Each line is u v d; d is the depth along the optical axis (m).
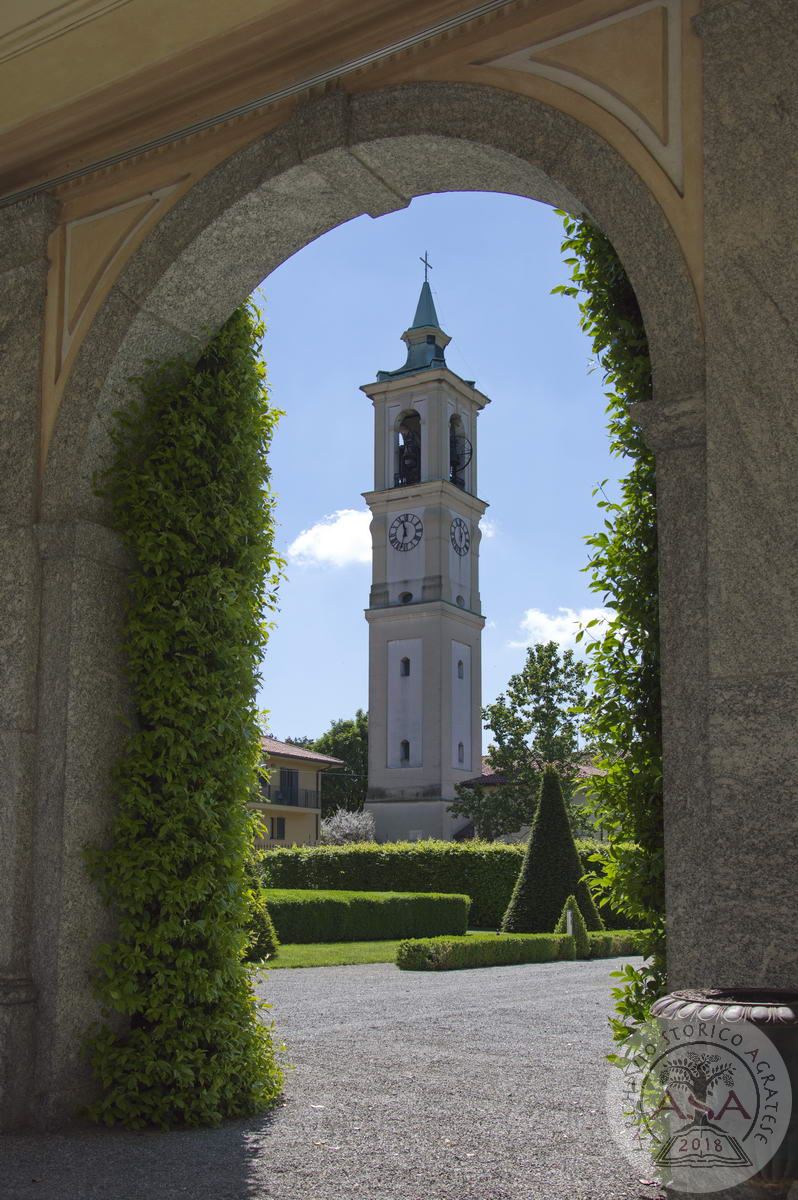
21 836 5.48
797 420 3.79
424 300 63.50
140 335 5.87
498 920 26.53
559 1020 9.08
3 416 6.02
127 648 5.80
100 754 5.65
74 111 5.82
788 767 3.65
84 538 5.64
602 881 4.44
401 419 60.28
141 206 5.83
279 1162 4.62
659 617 4.09
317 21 5.11
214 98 5.58
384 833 55.12
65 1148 4.84
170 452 5.91
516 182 5.01
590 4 4.61
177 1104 5.23
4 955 5.36
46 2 5.06
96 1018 5.49
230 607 6.02
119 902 5.54
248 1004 5.91
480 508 61.69
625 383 4.61
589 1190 4.22
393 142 5.07
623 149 4.38
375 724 56.78
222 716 5.94
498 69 4.82
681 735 3.93
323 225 5.82
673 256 4.16
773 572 3.76
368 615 58.12
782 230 3.90
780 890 3.62
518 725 39.28
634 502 4.59
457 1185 4.29
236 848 5.97
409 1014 9.40
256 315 6.59
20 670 5.63
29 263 6.07
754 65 4.04
